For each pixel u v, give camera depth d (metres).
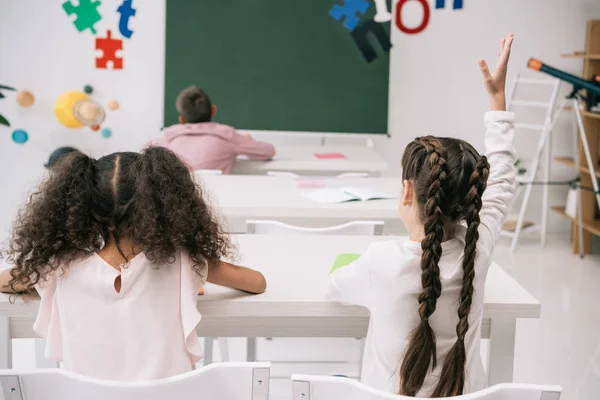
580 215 4.95
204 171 3.77
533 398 1.27
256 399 1.32
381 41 5.27
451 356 1.54
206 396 1.32
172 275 1.60
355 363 3.06
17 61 5.20
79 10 5.17
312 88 5.31
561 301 4.12
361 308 1.84
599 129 5.11
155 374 1.56
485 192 1.71
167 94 5.27
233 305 1.83
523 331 3.68
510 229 5.36
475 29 5.36
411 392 1.54
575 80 4.17
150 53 5.26
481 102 5.45
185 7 5.18
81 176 1.57
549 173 5.56
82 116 5.08
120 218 1.57
